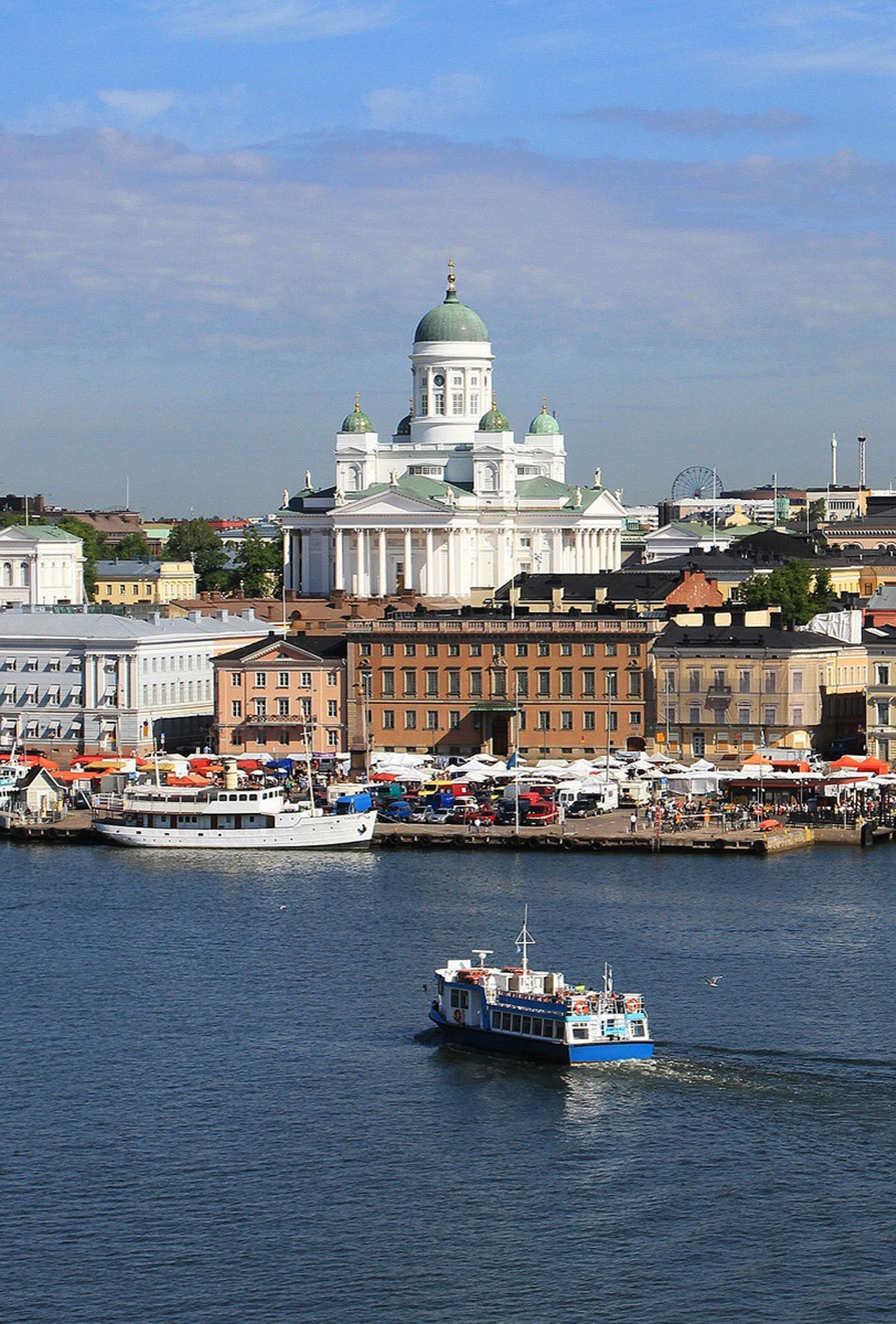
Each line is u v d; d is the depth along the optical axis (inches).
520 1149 7647.6
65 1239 7003.0
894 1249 6894.7
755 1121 7869.1
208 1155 7623.0
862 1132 7770.7
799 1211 7150.6
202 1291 6668.3
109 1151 7662.4
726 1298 6609.3
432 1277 6742.1
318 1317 6520.7
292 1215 7155.5
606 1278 6732.3
